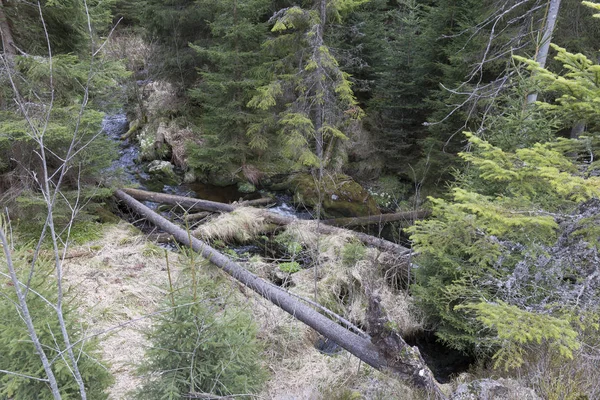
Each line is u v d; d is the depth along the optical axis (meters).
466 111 7.81
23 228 5.62
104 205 7.13
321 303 5.43
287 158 9.73
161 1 10.15
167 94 11.63
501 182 4.27
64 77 5.42
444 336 4.62
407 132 10.16
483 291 3.59
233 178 9.63
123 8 13.90
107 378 2.82
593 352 3.27
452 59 7.94
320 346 4.82
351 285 5.75
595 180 2.20
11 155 5.64
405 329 5.11
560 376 2.92
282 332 4.66
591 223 2.53
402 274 6.03
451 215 2.82
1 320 2.52
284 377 4.09
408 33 9.62
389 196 9.77
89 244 5.81
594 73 2.44
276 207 8.91
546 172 2.34
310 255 6.53
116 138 11.36
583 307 2.53
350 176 10.01
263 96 8.27
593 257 2.67
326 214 8.66
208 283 3.05
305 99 8.66
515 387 3.05
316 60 8.14
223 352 2.76
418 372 3.34
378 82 10.60
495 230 2.46
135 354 4.01
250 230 7.21
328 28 9.84
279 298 4.68
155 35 11.02
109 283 5.02
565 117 2.69
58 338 2.57
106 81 5.71
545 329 2.22
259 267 6.07
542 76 2.59
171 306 2.59
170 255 5.96
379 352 3.60
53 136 5.04
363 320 5.25
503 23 7.33
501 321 2.28
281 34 9.24
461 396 3.14
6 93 5.08
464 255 4.35
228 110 9.09
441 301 4.58
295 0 9.98
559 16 6.88
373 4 11.29
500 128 4.99
